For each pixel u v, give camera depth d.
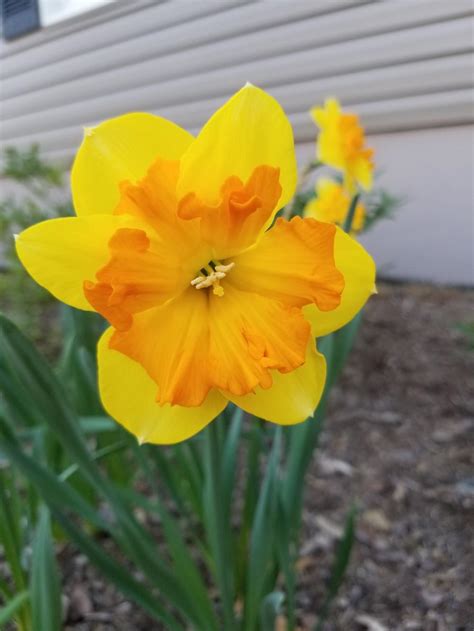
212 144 0.13
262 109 0.13
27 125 0.94
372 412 0.42
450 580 0.27
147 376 0.14
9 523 0.20
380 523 0.31
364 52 0.66
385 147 0.68
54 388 0.16
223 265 0.15
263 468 0.34
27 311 0.65
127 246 0.13
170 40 0.76
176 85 0.77
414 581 0.27
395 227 0.70
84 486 0.28
